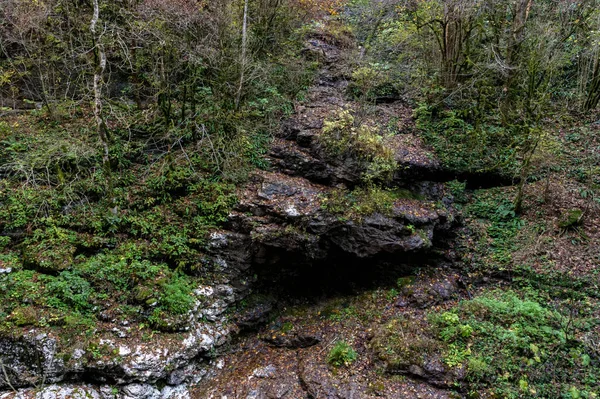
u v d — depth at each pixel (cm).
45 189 834
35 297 659
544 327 685
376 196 898
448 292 841
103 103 1011
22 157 872
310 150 993
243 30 1025
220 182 910
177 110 1029
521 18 1042
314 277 922
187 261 798
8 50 1056
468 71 1138
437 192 1016
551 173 1004
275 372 744
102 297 694
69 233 776
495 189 1020
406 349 700
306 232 835
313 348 787
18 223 769
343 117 983
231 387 720
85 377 629
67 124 996
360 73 1227
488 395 625
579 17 1131
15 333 609
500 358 661
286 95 1137
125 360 633
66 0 1022
